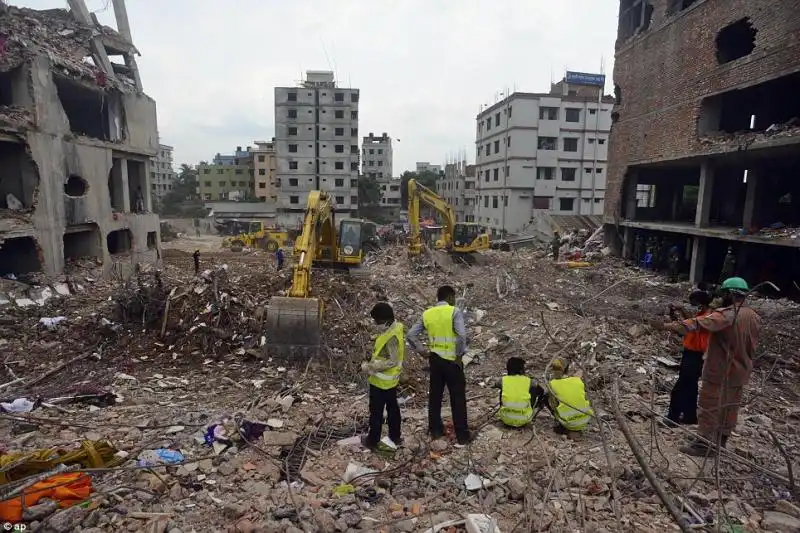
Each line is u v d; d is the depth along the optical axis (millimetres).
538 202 46531
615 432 6145
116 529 4031
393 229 48750
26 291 13961
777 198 19422
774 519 4184
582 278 20172
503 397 6285
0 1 16406
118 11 21844
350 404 7391
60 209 16250
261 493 4684
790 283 17328
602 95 45781
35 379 8445
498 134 48969
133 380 8523
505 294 15438
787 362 9195
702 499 4500
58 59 16125
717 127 18125
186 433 6062
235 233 59344
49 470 4422
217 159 100688
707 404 5262
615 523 4164
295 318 9375
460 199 66875
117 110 20031
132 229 21016
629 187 24625
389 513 4367
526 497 4469
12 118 14562
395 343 5543
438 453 5578
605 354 9562
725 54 18625
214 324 10406
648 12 22281
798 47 13641
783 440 6031
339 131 58094
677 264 19812
